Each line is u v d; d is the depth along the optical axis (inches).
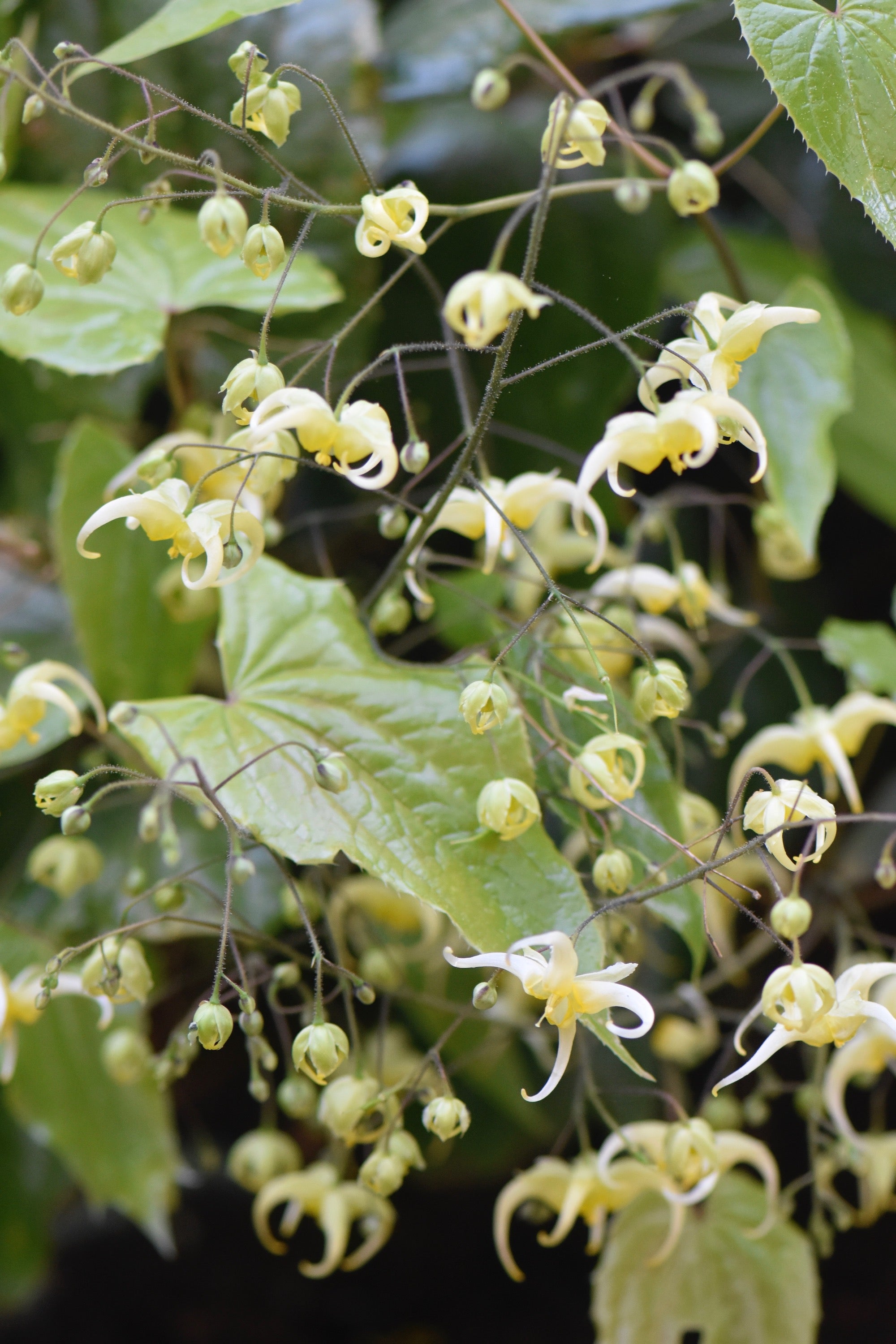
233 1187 42.8
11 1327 41.3
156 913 31.5
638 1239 30.8
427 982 32.8
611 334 27.5
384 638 33.8
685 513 36.6
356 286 32.1
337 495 34.8
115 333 30.6
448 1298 42.8
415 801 28.0
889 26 28.1
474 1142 36.2
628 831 29.2
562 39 33.8
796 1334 30.7
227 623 29.0
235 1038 32.5
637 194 29.1
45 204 31.6
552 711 29.4
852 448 34.9
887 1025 27.3
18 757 30.7
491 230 33.1
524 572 32.2
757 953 32.2
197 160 27.5
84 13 32.5
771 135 38.6
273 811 27.9
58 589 33.0
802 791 27.5
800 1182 30.7
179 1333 41.6
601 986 26.9
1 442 34.4
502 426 32.3
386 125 33.6
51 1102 31.9
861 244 39.3
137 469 27.7
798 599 38.2
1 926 31.6
